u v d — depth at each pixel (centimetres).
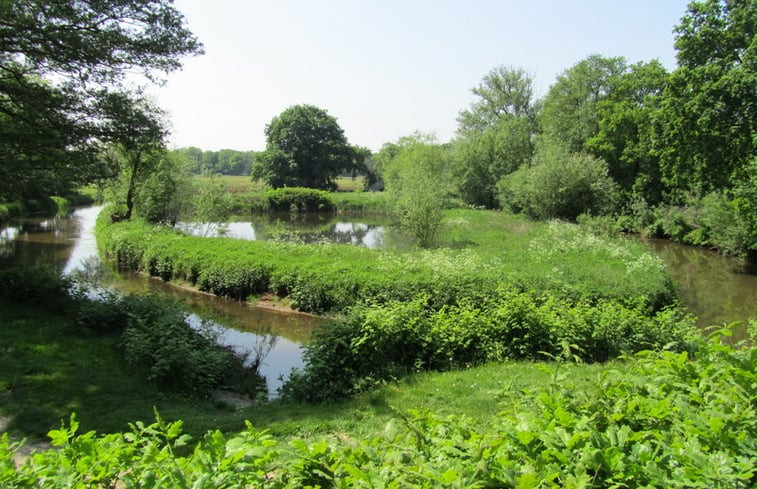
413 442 263
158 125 1438
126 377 796
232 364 945
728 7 1903
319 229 3784
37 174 1471
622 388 301
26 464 229
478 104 5278
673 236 2923
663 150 2177
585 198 3159
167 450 245
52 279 1224
